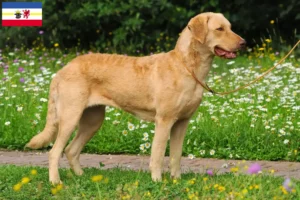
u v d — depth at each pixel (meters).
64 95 10.03
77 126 10.77
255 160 12.45
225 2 22.69
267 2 22.52
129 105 10.09
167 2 22.53
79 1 22.39
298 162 12.30
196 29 9.63
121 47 22.33
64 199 8.99
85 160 12.34
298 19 22.62
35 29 22.58
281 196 8.84
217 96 14.95
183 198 8.98
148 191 9.14
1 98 14.77
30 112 14.15
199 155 12.66
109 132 13.25
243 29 23.14
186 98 9.76
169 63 9.83
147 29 22.62
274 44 22.09
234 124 13.27
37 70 17.91
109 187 9.55
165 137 9.84
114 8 21.91
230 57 9.71
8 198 9.09
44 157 12.54
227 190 9.20
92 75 10.05
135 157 12.64
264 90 14.89
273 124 13.09
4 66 18.05
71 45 23.30
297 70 15.77
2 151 13.09
